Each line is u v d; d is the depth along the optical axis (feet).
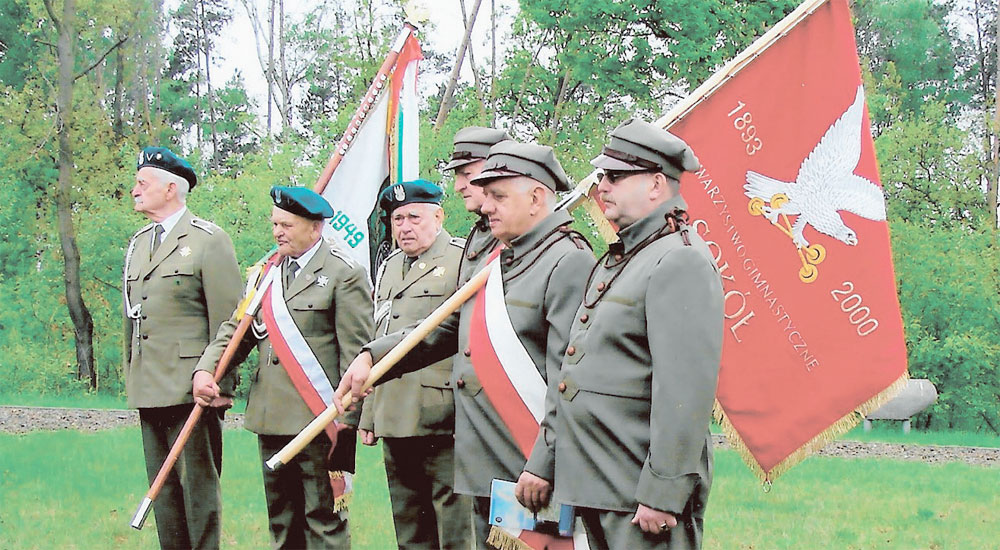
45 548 21.49
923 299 65.92
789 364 15.94
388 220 21.03
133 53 93.50
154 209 19.34
